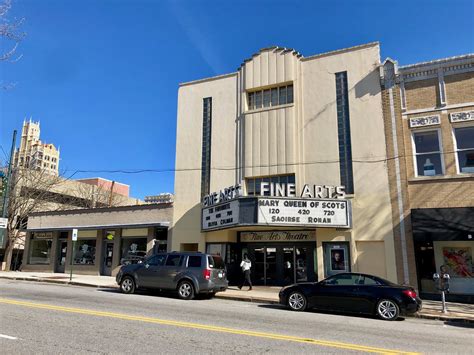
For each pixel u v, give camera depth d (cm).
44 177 3578
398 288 1159
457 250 1639
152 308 1159
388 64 1862
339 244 1812
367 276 1225
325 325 987
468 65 1716
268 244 2005
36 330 794
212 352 655
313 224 1723
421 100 1777
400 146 1775
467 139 1691
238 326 905
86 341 710
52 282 2103
